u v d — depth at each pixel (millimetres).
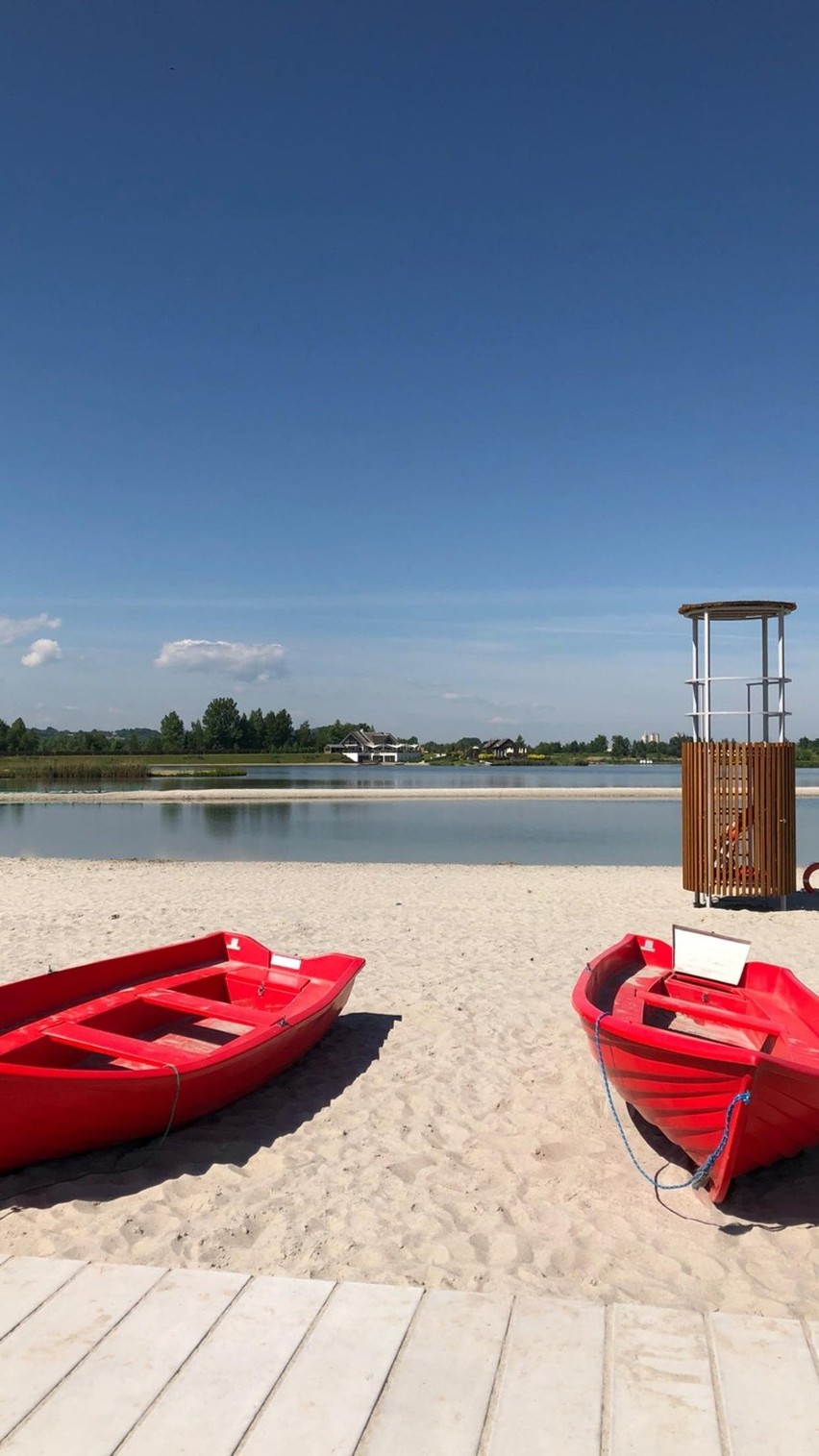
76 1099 5234
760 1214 5062
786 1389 3508
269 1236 4750
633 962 8055
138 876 19234
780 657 14367
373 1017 8492
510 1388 3520
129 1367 3643
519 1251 4617
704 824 14523
